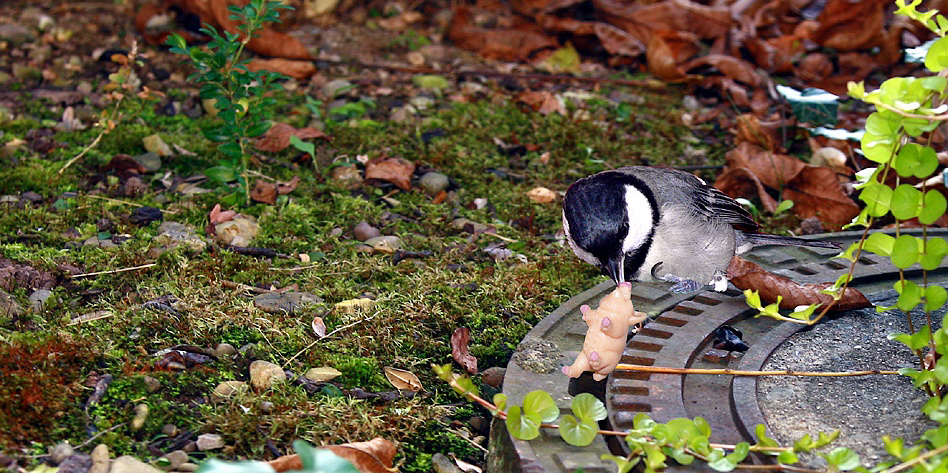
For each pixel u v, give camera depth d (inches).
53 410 153.6
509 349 192.4
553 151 292.8
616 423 147.0
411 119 310.8
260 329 187.9
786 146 294.4
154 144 275.4
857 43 340.8
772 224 252.2
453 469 153.6
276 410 161.5
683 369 160.9
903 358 167.2
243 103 273.4
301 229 235.5
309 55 345.4
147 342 178.7
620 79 350.6
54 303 189.3
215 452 151.0
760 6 358.6
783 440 141.7
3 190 244.8
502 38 370.0
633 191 191.8
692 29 350.3
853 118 308.2
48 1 400.8
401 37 383.6
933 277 198.1
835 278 195.2
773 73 338.6
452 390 177.3
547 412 141.6
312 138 290.7
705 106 331.9
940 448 121.6
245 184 244.2
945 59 136.6
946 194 243.6
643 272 196.9
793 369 163.6
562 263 226.5
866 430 144.8
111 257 211.5
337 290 206.2
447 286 212.1
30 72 327.6
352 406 165.9
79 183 253.3
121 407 158.1
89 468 140.9
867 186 145.6
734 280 191.0
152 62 345.7
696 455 133.8
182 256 213.0
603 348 154.7
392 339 189.9
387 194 261.7
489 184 271.6
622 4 364.8
